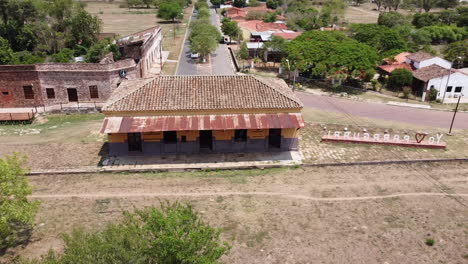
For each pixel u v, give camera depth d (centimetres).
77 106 5209
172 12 13675
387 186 3384
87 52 7488
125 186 3331
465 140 4497
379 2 18038
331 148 4147
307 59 6575
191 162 3738
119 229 1834
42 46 7888
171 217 1795
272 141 4038
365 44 7081
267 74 7350
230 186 3356
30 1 8212
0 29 7731
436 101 5984
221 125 3650
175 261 1747
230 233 2677
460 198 3183
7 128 4659
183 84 4006
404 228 2745
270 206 3036
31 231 2673
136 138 3841
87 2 19875
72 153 3938
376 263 2400
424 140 4325
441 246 2555
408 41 9156
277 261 2414
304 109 5506
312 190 3300
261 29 10362
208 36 8250
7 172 2339
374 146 4225
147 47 7012
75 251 1667
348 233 2692
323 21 11544
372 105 5759
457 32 10588
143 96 3822
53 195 3164
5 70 5016
